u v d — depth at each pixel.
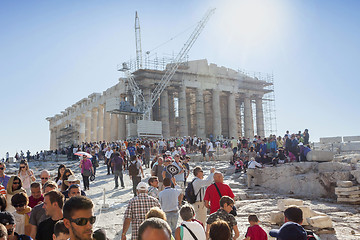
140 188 6.99
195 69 66.19
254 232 6.52
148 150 27.55
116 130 67.00
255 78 75.75
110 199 14.71
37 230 5.06
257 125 73.88
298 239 5.07
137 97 58.75
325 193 16.14
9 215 4.55
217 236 4.87
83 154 17.03
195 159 33.16
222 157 33.00
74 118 84.00
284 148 22.66
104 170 26.62
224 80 69.69
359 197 14.39
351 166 17.09
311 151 18.98
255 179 19.08
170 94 69.69
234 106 69.69
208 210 13.05
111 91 67.62
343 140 37.69
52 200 4.94
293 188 17.31
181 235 5.58
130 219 6.82
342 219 11.61
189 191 8.85
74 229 3.21
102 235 3.77
